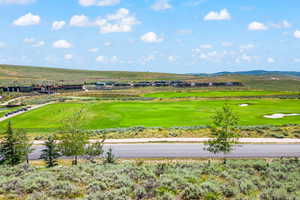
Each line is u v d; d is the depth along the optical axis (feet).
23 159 100.37
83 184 48.42
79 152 92.99
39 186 44.93
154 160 100.53
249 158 101.65
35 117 220.64
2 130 173.58
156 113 225.97
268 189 43.47
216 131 97.25
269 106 260.42
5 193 43.11
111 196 39.47
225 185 45.44
